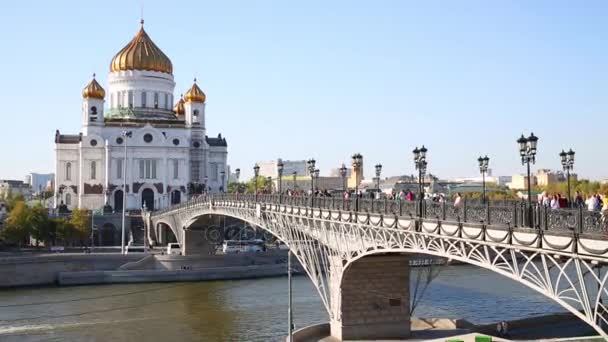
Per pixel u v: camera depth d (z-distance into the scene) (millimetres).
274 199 62625
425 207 34188
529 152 27625
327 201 48969
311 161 56000
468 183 131750
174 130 157875
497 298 75125
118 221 134750
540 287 24859
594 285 41781
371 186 146875
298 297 78875
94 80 153125
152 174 154250
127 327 63281
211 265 101625
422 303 71750
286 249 112625
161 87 163625
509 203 28891
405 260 49750
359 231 42938
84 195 150875
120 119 155500
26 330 62188
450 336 51750
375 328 48875
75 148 153500
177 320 66312
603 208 25406
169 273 96562
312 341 50969
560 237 23672
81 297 81438
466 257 29688
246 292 84000
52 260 94438
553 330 60625
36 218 115375
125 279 95000
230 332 60312
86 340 58062
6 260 90812
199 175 160125
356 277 48594
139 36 165125
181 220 107000
